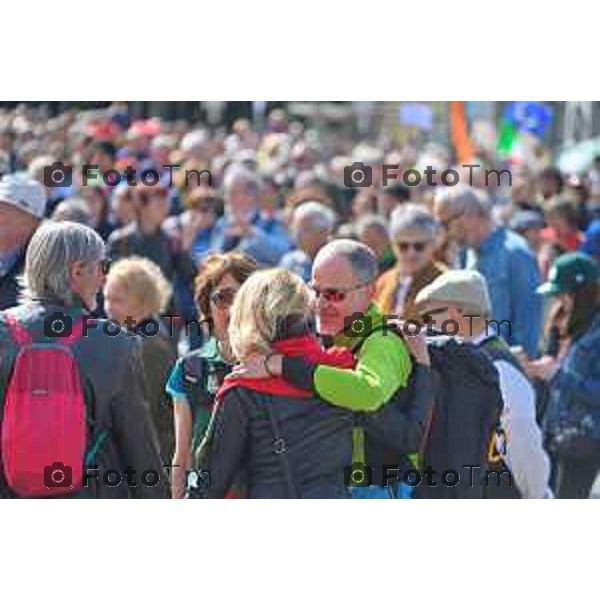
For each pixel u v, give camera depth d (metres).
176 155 55.50
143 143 58.25
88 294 15.74
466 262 28.50
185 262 33.34
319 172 46.84
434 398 17.39
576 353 23.39
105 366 15.45
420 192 45.44
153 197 33.31
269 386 15.48
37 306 15.50
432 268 24.98
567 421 23.33
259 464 15.55
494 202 48.12
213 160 58.16
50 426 15.19
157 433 19.56
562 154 64.81
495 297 27.72
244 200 35.69
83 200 36.09
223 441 15.53
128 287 20.31
